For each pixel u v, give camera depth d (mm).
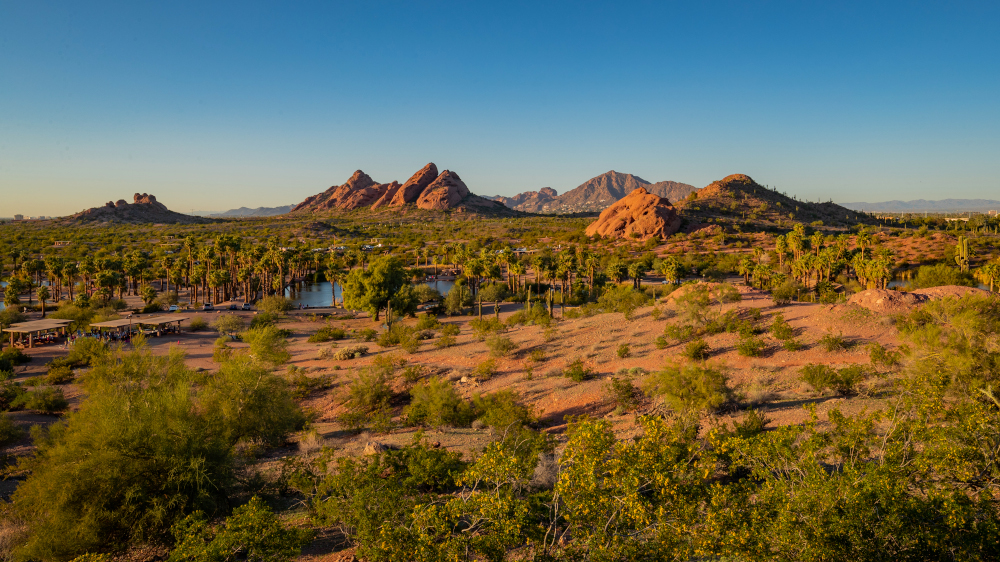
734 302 38031
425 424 23750
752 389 21516
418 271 117250
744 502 8742
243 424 19969
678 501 8289
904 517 7602
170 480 12078
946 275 54250
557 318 49594
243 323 57688
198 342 49688
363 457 16125
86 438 12633
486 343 35375
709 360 27422
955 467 8500
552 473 12938
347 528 11719
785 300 36969
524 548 10219
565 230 187500
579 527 8625
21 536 11719
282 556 9203
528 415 22125
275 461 18578
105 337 49656
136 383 21859
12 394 29750
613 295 46250
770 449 9766
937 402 10359
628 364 29203
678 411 18844
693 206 187750
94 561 9344
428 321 50469
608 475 8703
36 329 48594
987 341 15102
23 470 16734
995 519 7438
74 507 11586
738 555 8320
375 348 42062
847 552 7465
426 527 8609
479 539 8312
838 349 26047
